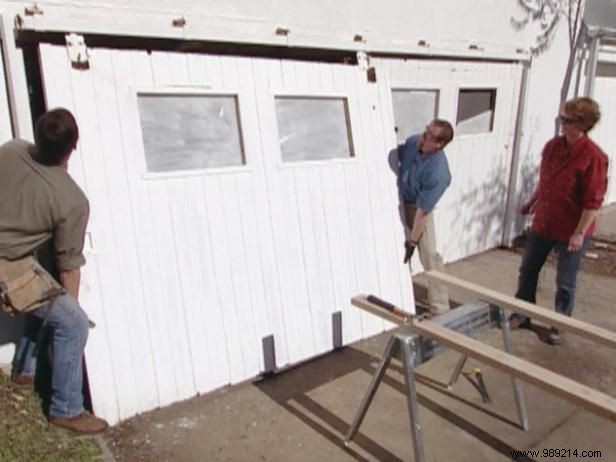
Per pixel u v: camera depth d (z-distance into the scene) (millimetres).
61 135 2312
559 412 3305
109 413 2963
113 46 3254
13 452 2539
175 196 3197
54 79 2814
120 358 2998
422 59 5016
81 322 2641
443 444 2957
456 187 5734
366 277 4086
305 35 3961
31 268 2500
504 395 3465
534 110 6520
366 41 4375
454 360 3877
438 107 5238
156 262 3125
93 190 2916
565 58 6805
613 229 7707
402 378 3605
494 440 3014
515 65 6012
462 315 2678
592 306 5004
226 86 3422
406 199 4336
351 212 4016
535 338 4289
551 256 6316
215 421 3070
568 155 3758
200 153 3357
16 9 2781
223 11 3566
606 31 6965
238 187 3445
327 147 3977
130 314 3033
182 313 3213
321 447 2891
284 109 3742
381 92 4297
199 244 3281
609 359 3994
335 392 3410
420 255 4410
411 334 2486
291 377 3568
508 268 5836
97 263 2930
